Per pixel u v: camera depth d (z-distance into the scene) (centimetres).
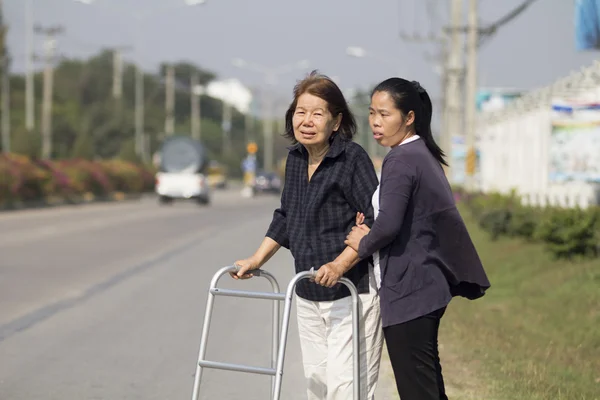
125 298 3127
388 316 1209
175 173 12112
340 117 1281
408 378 1214
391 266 1209
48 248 4950
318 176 1271
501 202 5547
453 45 8662
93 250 4859
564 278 3180
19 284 3456
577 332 2370
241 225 7112
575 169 5506
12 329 2538
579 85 5678
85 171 12369
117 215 8562
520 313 2714
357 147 1270
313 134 1259
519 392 1761
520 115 7775
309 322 1315
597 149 5462
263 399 1800
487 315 2695
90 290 3316
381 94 1234
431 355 1218
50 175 10631
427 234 1209
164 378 1972
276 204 11762
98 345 2319
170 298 3131
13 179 9594
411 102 1234
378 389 1848
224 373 2019
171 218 8106
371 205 1247
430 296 1202
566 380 1905
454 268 1230
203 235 6003
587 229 3512
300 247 1284
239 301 3062
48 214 8681
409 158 1202
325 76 1278
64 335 2453
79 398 1808
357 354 1245
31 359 2158
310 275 1205
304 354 1337
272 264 4372
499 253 4228
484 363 2041
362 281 1269
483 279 1238
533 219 4378
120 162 14562
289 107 1301
